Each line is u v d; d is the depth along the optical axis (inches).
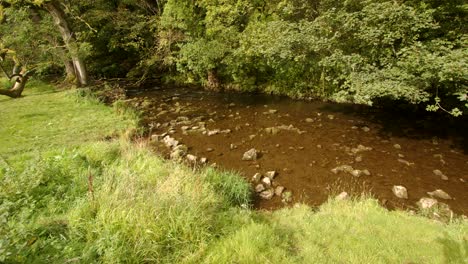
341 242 179.5
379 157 365.4
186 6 695.7
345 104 588.7
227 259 158.6
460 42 340.5
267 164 352.8
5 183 214.2
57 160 268.1
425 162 349.1
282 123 499.2
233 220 199.5
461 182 303.0
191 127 483.5
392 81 344.2
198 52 687.7
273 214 231.9
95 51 885.2
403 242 179.3
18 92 587.8
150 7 859.4
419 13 363.6
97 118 490.6
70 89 698.2
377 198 277.3
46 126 446.3
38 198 211.9
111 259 147.8
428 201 263.1
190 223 176.2
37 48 666.2
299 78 649.6
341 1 428.1
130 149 335.6
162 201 188.2
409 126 468.4
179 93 740.0
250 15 660.7
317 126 479.5
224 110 585.0
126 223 170.4
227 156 376.2
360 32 367.9
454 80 313.0
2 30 632.4
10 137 398.3
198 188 235.8
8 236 141.6
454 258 163.3
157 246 159.9
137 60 928.3
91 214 184.4
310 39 406.3
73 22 794.8
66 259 146.0
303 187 301.1
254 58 658.2
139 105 626.5
